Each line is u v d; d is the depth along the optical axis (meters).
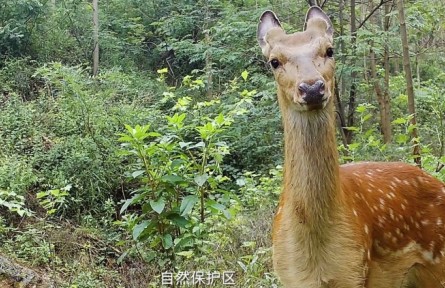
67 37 15.48
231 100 11.26
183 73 17.59
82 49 15.62
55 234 6.68
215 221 6.19
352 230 3.64
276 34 3.66
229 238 5.84
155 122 10.38
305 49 3.51
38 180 8.24
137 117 10.16
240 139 10.85
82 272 5.72
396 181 4.29
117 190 8.68
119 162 8.78
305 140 3.49
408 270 4.22
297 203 3.56
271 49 3.63
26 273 5.39
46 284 5.39
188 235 5.57
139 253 5.96
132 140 5.59
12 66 12.71
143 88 13.71
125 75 13.75
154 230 5.76
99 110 9.74
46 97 11.34
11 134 9.45
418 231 4.24
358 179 4.09
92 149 8.78
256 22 12.41
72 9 15.89
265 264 5.32
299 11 13.14
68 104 9.66
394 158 7.66
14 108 10.29
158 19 18.20
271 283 4.95
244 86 12.07
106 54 16.34
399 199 4.20
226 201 6.00
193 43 14.44
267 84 11.09
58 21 15.61
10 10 13.91
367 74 14.69
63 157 8.88
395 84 13.62
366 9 15.81
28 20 14.19
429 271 4.30
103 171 8.48
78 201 7.93
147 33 17.62
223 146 6.14
